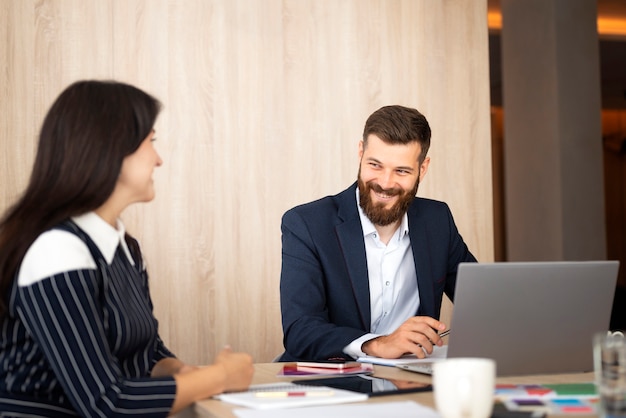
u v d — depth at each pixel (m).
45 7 3.50
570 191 5.90
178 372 1.84
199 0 3.70
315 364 1.98
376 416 1.36
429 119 4.00
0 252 1.56
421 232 2.57
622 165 11.52
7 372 1.55
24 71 3.47
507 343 1.75
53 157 1.61
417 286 2.56
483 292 1.71
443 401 1.15
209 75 3.70
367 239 2.55
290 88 3.82
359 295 2.44
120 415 1.48
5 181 3.43
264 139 3.78
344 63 3.89
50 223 1.57
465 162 4.05
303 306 2.36
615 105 10.55
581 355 1.81
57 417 1.55
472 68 4.07
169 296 3.64
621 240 11.59
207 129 3.70
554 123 5.92
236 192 3.73
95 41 3.56
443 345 2.37
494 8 7.37
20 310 1.53
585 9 6.00
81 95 1.62
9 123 3.44
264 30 3.79
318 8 3.87
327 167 3.86
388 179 2.42
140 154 1.66
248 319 3.75
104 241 1.63
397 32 3.97
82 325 1.50
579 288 1.77
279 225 3.79
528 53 6.18
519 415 1.33
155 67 3.63
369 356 2.14
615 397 1.16
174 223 3.65
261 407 1.45
